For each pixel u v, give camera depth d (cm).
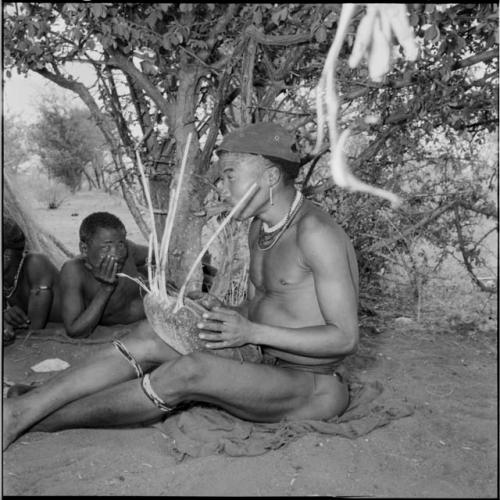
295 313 238
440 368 318
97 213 349
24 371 311
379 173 411
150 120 379
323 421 239
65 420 232
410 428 239
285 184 237
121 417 226
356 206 410
